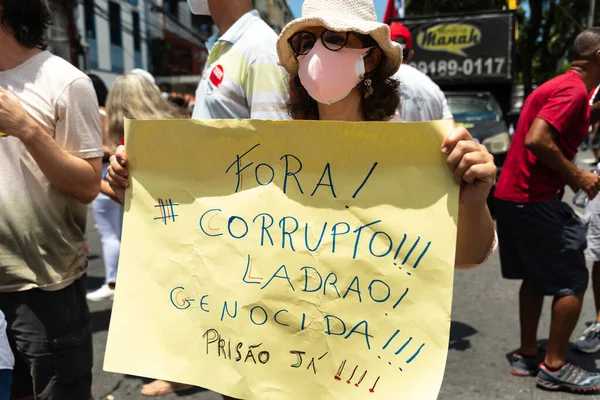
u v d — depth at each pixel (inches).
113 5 795.4
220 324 54.0
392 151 50.1
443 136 48.5
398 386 49.3
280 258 52.8
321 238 51.9
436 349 48.8
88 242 256.4
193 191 55.7
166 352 55.0
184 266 55.5
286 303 52.5
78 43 532.7
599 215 127.9
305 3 56.2
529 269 111.7
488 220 51.5
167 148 56.0
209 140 54.6
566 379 111.0
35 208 69.8
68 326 73.9
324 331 51.5
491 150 281.0
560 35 802.2
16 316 71.5
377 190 50.7
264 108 74.0
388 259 50.3
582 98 103.1
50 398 73.4
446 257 48.9
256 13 80.5
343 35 51.7
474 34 374.0
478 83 382.6
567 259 107.3
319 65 52.4
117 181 57.9
